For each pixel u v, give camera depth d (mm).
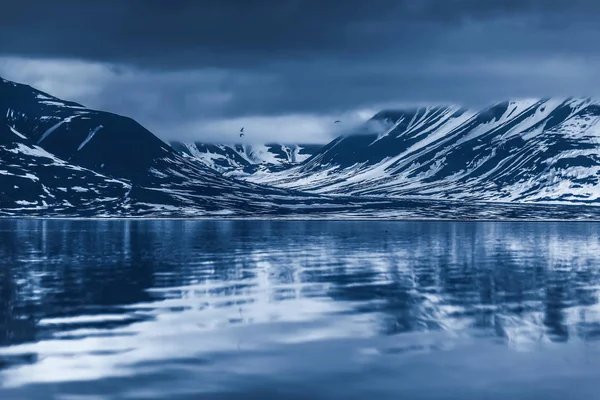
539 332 41281
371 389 30125
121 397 29109
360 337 40031
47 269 77625
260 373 32562
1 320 45156
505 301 53375
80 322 44469
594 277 70188
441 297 55562
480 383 30953
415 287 61781
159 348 37312
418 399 28875
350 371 32875
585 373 32375
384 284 63969
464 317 46281
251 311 48688
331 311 48688
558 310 49094
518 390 29953
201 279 67812
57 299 54281
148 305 51312
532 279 68375
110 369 33188
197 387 30391
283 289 60281
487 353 36125
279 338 39750
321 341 39000
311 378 31703
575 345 37844
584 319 45594
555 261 90250
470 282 65688
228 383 30969
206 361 34625
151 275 71125
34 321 44844
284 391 29875
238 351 36750
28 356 35500
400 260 90375
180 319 45562
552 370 32906
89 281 65875
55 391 29828
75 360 34750
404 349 37094
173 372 32656
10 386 30484
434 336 40281
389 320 45156
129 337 40031
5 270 76312
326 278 68750
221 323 44219
